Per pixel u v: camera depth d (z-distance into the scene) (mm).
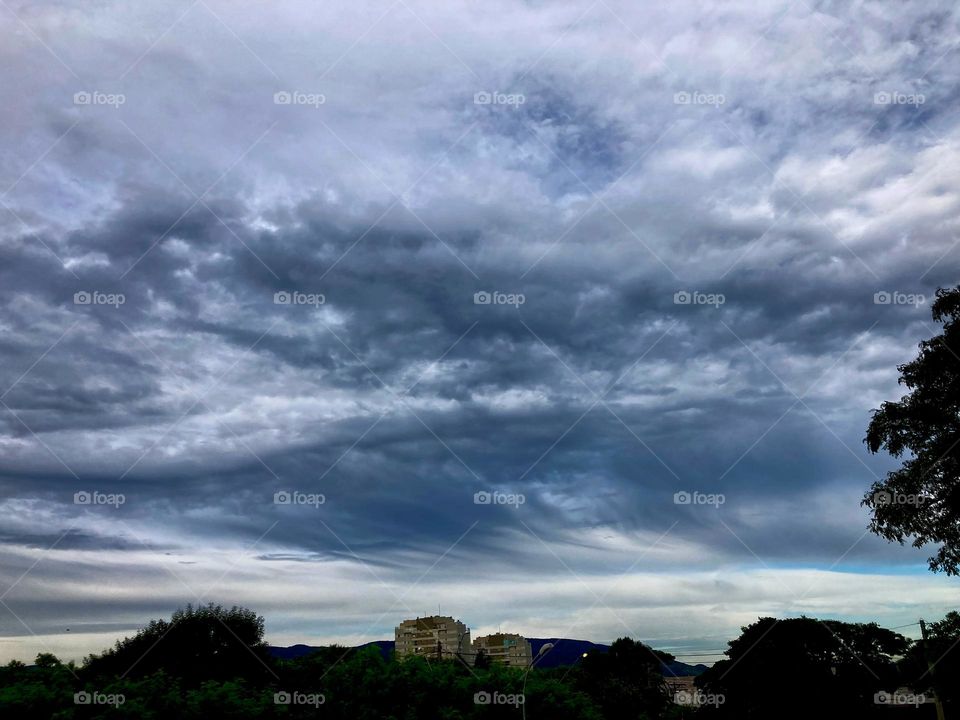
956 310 24266
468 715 21703
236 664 27297
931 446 24859
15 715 15594
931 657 35469
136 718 16562
